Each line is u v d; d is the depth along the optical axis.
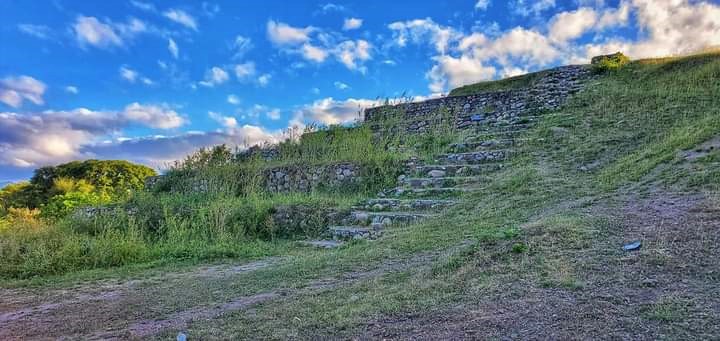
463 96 17.05
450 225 7.18
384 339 3.03
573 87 15.24
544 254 4.36
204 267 6.94
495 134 12.49
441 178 10.24
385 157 12.34
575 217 5.62
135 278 6.34
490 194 8.55
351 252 6.64
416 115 17.94
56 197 17.81
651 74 14.81
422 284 4.18
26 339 3.78
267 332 3.37
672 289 3.28
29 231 8.55
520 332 2.89
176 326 3.76
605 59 16.58
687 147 7.97
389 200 9.59
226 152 16.92
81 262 7.32
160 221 10.03
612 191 7.01
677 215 5.08
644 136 9.80
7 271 6.81
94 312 4.57
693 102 11.31
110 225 9.12
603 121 11.48
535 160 9.98
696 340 2.56
